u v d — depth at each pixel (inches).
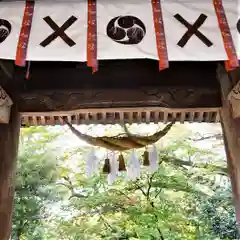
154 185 345.4
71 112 157.2
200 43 112.9
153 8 119.0
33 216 331.6
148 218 328.8
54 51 110.6
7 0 119.3
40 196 339.0
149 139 186.1
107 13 118.0
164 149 362.3
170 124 180.7
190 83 160.2
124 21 116.3
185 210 340.2
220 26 116.0
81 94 158.7
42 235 337.4
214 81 159.9
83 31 114.4
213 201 345.7
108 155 207.3
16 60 108.3
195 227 335.3
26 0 119.6
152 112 169.8
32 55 109.6
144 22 116.3
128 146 188.2
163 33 114.4
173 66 163.2
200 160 365.7
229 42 113.2
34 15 117.0
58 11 118.0
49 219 344.8
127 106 157.2
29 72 160.6
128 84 160.4
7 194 134.0
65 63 163.5
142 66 163.5
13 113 149.4
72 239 336.5
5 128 143.1
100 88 159.8
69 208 352.5
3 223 129.1
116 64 163.6
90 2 120.0
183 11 118.6
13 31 113.4
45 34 113.3
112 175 196.7
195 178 352.2
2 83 151.5
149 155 193.3
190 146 369.7
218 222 336.5
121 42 112.7
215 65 162.2
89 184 360.8
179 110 157.3
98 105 157.2
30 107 155.9
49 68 162.6
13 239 325.7
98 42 112.4
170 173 357.1
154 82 160.7
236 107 139.3
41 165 347.9
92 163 198.7
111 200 343.3
